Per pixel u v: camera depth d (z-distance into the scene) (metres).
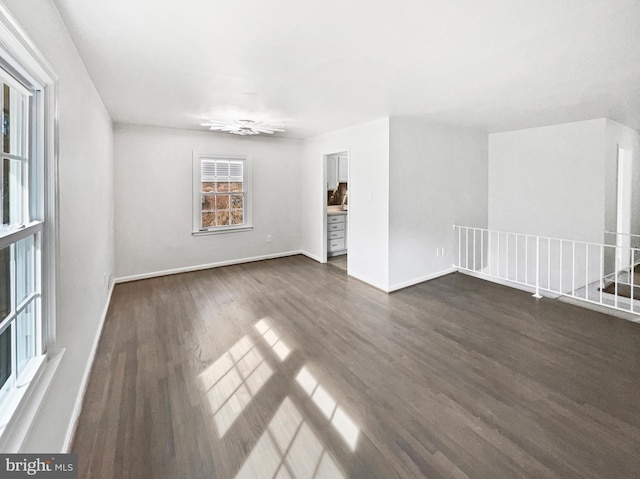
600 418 1.95
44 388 1.36
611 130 4.60
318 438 1.81
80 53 2.25
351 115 4.19
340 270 5.55
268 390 2.25
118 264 4.80
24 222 1.49
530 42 2.11
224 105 3.68
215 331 3.20
